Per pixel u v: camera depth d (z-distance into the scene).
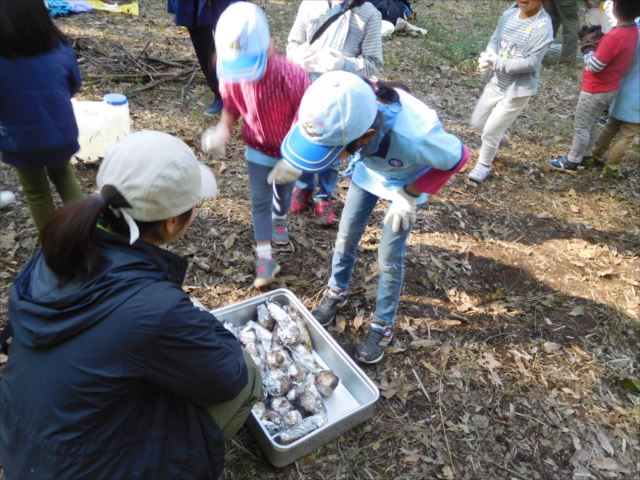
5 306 2.58
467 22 8.38
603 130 4.68
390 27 7.06
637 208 4.30
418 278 3.23
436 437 2.36
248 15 2.17
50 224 1.32
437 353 2.76
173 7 3.96
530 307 3.15
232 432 1.91
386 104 1.87
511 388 2.63
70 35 5.40
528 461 2.32
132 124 4.15
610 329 3.09
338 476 2.14
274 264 2.88
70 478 1.43
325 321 2.79
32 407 1.39
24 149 2.20
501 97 4.05
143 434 1.51
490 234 3.77
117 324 1.34
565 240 3.83
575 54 7.05
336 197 3.84
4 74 2.01
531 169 4.66
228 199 3.60
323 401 2.42
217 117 4.44
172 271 1.56
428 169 2.04
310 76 2.85
